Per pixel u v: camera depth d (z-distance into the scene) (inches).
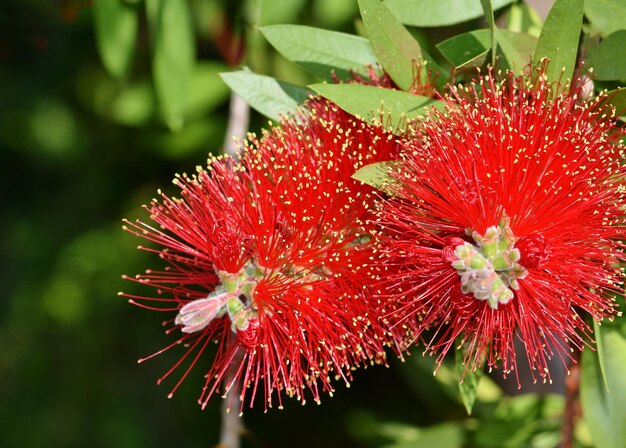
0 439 34.1
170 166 31.6
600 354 18.9
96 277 33.7
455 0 20.5
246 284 19.3
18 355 35.1
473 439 23.3
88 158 33.1
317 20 24.1
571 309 19.2
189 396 32.8
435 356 24.2
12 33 31.8
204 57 26.1
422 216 19.0
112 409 33.4
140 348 33.8
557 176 18.6
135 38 24.1
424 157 18.9
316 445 30.8
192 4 23.7
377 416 27.7
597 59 19.7
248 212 19.3
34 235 35.0
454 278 18.9
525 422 23.0
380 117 19.1
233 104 22.8
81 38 31.1
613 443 20.5
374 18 19.4
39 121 33.1
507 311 19.0
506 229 18.7
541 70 19.1
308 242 19.4
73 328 34.5
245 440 29.4
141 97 26.7
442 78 19.7
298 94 20.4
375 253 19.3
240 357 20.7
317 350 19.5
